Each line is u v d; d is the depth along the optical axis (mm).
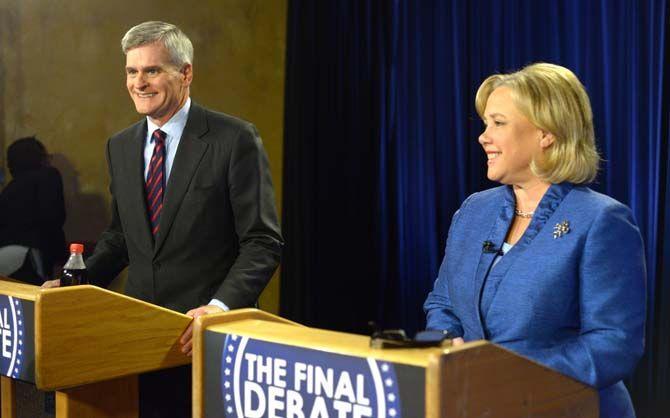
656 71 5953
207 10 8234
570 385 2035
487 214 2783
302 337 1968
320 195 7875
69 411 2861
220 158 3588
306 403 1898
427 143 7219
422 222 7246
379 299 7477
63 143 7828
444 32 7059
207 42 8234
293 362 1922
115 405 2977
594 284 2443
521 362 1886
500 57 6738
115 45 7988
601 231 2469
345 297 7754
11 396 3342
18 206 7500
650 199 5977
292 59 8047
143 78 3518
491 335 2582
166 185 3607
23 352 2762
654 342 5996
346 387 1829
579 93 2592
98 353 2768
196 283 3564
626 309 2430
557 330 2504
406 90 7316
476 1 6832
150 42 3516
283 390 1938
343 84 7715
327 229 7855
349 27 7668
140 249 3621
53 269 7605
